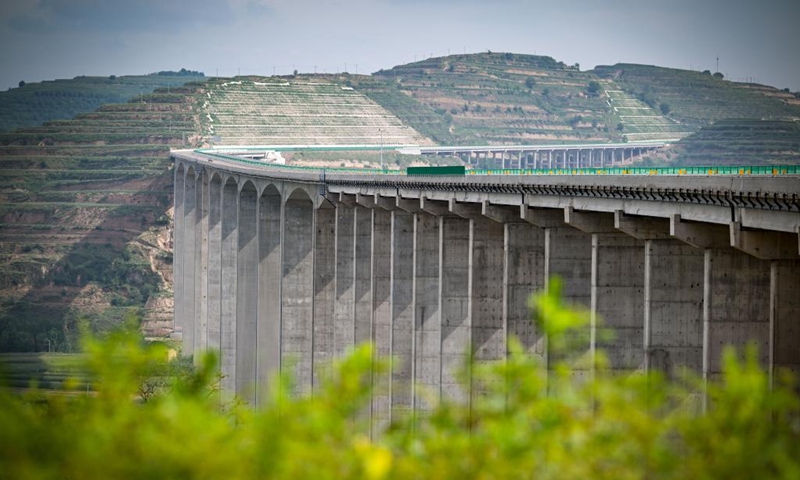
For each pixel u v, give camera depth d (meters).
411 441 26.44
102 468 25.36
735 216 62.38
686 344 74.00
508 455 25.36
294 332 159.62
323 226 149.25
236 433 27.30
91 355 29.38
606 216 80.94
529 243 95.44
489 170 114.56
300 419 26.12
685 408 71.06
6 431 26.94
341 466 25.19
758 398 26.91
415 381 113.00
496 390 26.66
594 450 25.72
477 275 102.69
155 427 26.12
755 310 67.69
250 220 180.12
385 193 121.12
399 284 121.12
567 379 27.11
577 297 88.62
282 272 159.62
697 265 74.06
